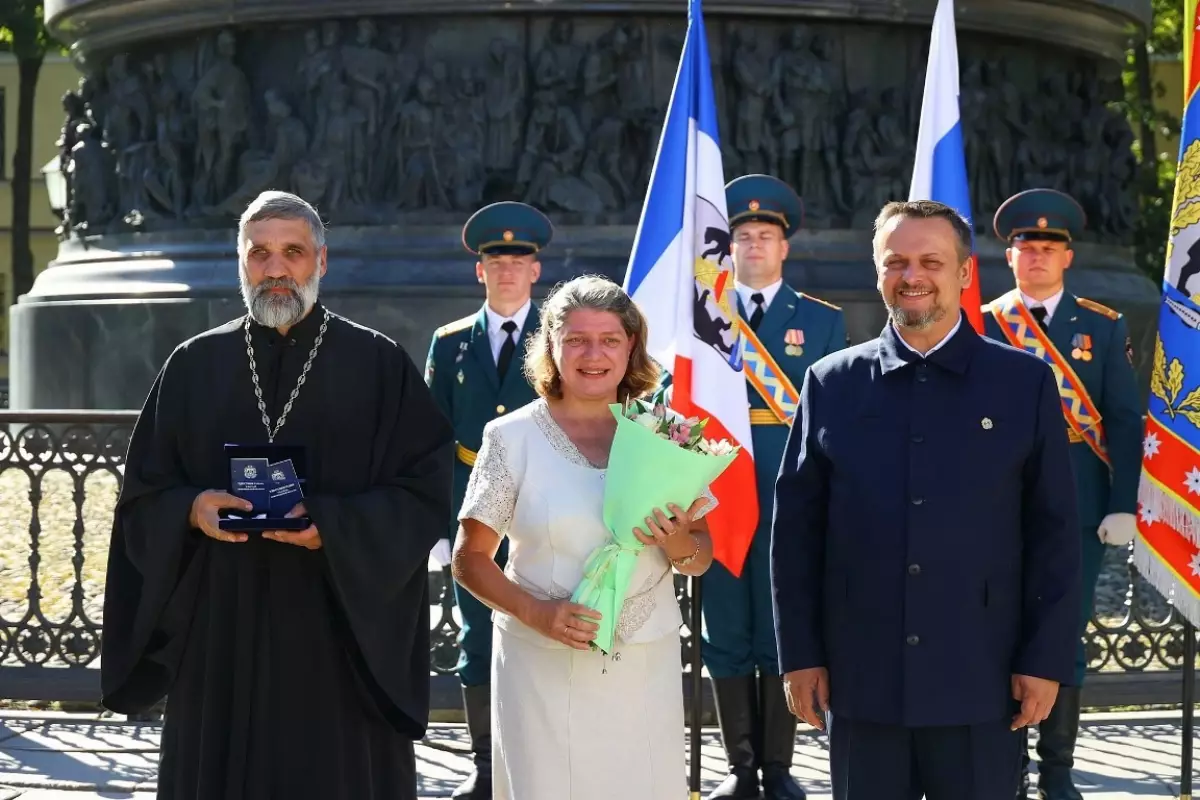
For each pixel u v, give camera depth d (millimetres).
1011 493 4434
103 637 4957
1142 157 27844
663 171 6379
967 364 4477
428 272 14289
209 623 4871
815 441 4613
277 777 4855
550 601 4297
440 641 7965
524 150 14523
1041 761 6410
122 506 4898
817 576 4637
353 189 14680
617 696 4363
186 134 15695
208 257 15305
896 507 4426
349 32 14867
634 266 6402
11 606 9617
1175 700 7957
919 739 4488
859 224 14922
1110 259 16859
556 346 4457
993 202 15875
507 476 4453
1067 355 6551
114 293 15648
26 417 7945
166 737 4953
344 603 4730
